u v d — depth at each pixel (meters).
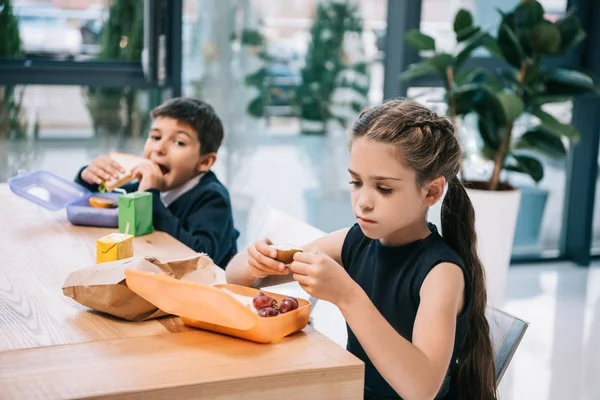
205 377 0.99
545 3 3.90
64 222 1.87
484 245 3.27
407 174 1.25
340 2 3.49
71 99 3.17
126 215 1.76
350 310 1.13
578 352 2.95
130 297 1.19
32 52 3.11
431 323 1.22
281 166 3.57
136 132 3.29
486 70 3.72
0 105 3.08
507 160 3.71
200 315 1.14
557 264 4.09
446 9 3.63
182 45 3.27
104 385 0.97
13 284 1.38
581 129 3.99
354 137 1.29
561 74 3.30
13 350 1.08
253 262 1.27
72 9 3.12
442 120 1.35
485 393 1.42
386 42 3.60
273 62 3.46
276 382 1.02
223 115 3.44
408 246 1.37
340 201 3.69
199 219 2.02
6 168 3.15
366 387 1.42
